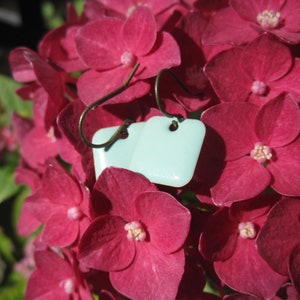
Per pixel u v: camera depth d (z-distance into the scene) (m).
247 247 0.13
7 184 0.23
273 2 0.15
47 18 0.41
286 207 0.12
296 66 0.14
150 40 0.14
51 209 0.15
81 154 0.14
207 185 0.13
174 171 0.12
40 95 0.16
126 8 0.17
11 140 0.27
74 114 0.14
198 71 0.14
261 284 0.13
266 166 0.13
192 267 0.14
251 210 0.13
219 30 0.14
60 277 0.15
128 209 0.13
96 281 0.15
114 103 0.13
